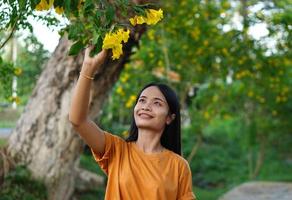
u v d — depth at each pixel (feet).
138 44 20.06
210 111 39.40
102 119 41.70
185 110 42.86
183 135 60.18
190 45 29.89
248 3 29.09
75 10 8.98
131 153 10.50
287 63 32.89
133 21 8.91
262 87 37.99
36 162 20.77
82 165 37.60
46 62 22.86
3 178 20.13
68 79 20.52
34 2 8.82
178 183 10.43
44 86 20.93
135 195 10.09
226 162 59.82
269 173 58.08
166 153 10.65
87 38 9.32
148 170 10.27
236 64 30.63
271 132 49.47
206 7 29.94
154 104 10.74
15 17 9.91
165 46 29.55
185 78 33.35
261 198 34.50
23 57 25.18
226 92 39.04
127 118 43.21
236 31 29.04
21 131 21.09
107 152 10.45
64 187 21.25
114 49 8.54
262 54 30.01
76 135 20.79
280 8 29.17
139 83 31.09
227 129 66.59
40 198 20.34
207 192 48.80
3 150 20.84
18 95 19.26
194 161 58.13
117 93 33.12
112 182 10.31
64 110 20.63
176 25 27.71
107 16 8.57
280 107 44.27
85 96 9.80
